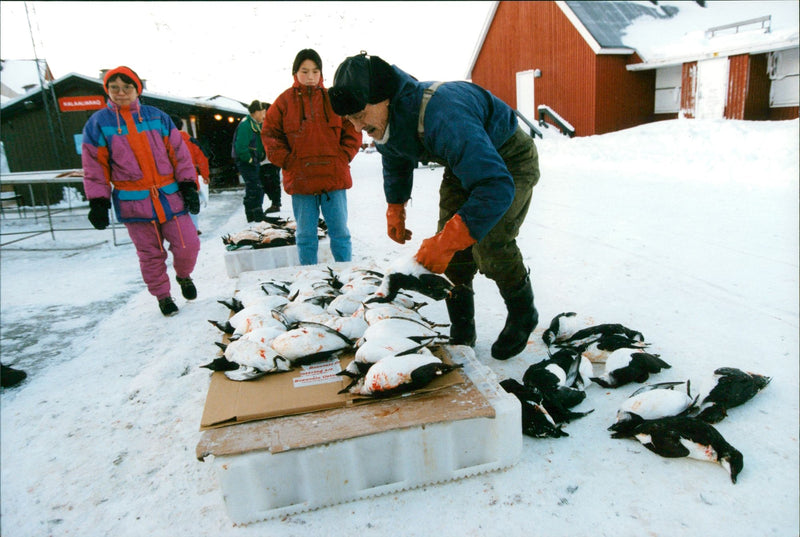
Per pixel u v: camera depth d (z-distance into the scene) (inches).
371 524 61.0
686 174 348.2
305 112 147.2
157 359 115.5
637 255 165.0
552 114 844.6
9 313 165.6
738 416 76.2
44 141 560.1
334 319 91.1
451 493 65.1
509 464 68.7
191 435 83.4
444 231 66.2
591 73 821.9
